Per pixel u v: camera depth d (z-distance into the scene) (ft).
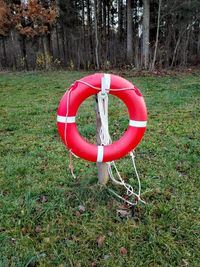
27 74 42.88
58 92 26.45
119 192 8.96
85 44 55.72
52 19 49.65
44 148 12.59
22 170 10.50
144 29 43.21
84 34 56.39
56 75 40.52
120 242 7.04
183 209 8.10
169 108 18.88
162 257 6.59
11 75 42.11
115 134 14.30
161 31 50.39
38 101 22.52
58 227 7.58
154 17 49.44
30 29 49.70
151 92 25.11
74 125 7.93
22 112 18.92
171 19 47.91
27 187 9.40
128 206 8.36
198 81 31.14
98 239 7.16
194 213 7.94
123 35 60.90
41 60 51.49
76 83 7.73
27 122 16.61
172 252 6.68
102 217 7.89
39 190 9.17
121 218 7.89
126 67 46.73
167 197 8.70
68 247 6.94
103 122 8.18
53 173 10.28
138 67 43.70
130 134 8.15
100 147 8.14
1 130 15.33
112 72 42.09
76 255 6.70
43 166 10.87
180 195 8.77
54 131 14.82
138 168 10.48
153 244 6.93
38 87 29.86
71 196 8.77
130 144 8.18
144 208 8.16
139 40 54.13
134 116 8.05
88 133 14.34
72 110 7.73
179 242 6.98
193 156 11.27
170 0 43.04
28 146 12.89
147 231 7.31
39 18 49.03
